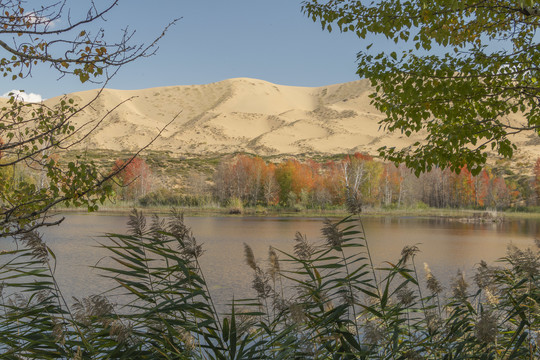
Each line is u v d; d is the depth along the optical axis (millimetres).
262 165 78062
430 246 25609
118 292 11727
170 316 2693
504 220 54938
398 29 4871
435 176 81812
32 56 3520
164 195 71625
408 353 2609
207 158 124312
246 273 15898
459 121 4938
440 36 4805
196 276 2617
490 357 2762
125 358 2355
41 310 2617
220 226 40562
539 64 4754
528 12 4516
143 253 2611
